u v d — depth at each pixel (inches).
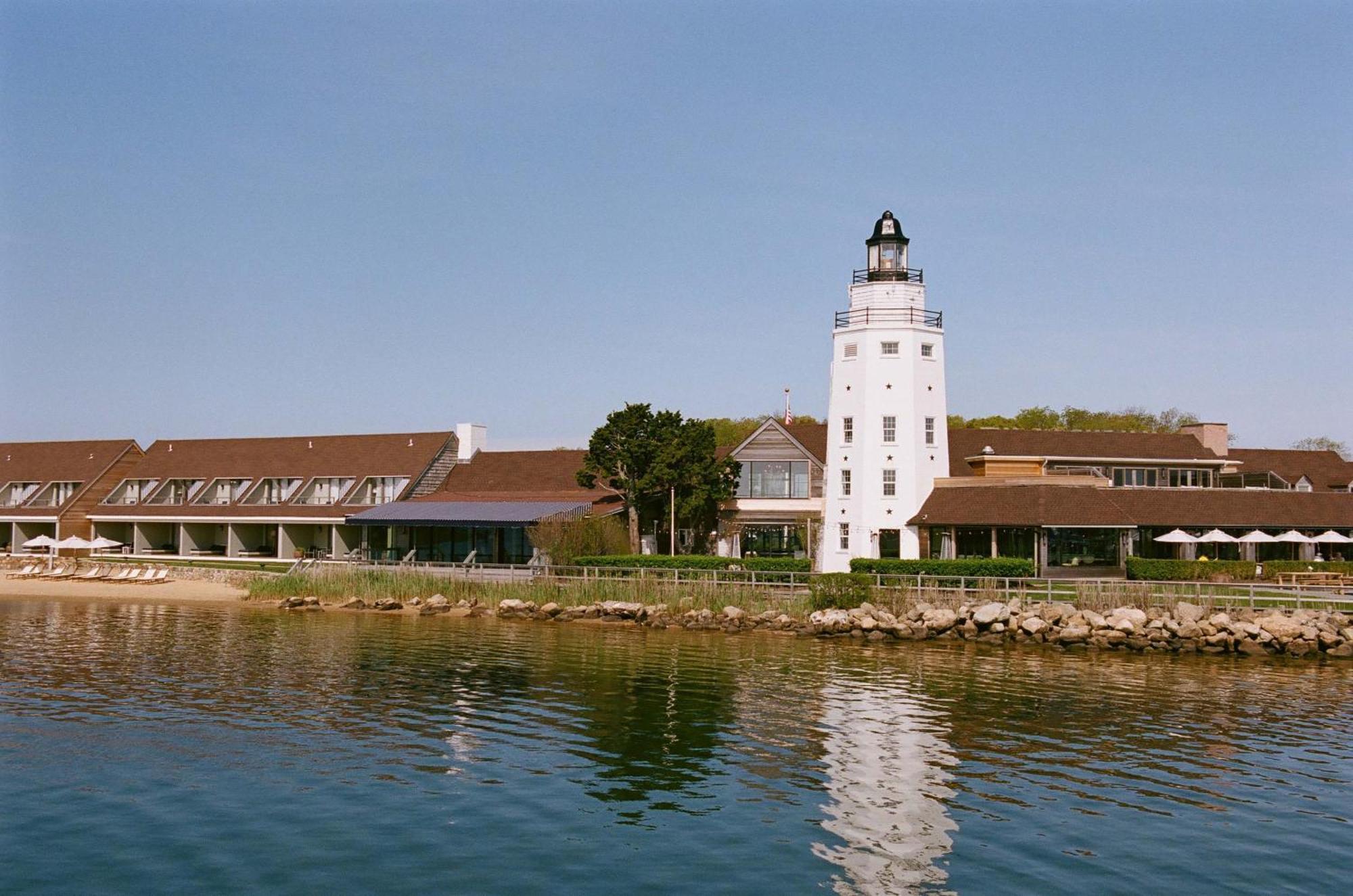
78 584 2795.3
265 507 3265.3
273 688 1359.5
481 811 866.1
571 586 2311.8
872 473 2664.9
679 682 1429.6
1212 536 2411.4
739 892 714.2
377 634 1914.4
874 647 1796.3
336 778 949.8
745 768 998.4
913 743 1095.0
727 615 2042.3
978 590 2041.1
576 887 718.5
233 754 1024.9
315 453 3457.2
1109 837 820.6
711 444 2768.2
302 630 1974.7
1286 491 2736.2
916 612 1963.6
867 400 2682.1
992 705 1288.1
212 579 2861.7
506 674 1478.8
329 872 737.6
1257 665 1624.0
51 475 3622.0
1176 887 729.0
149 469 3585.1
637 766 1002.7
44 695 1290.6
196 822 831.7
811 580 2186.3
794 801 902.4
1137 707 1282.0
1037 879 741.3
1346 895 715.4
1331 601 1950.1
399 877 729.6
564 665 1568.7
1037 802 905.5
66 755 1011.9
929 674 1513.3
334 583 2465.6
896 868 757.3
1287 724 1192.8
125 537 3543.3
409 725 1155.3
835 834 824.3
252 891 703.1
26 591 2669.8
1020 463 2758.4
